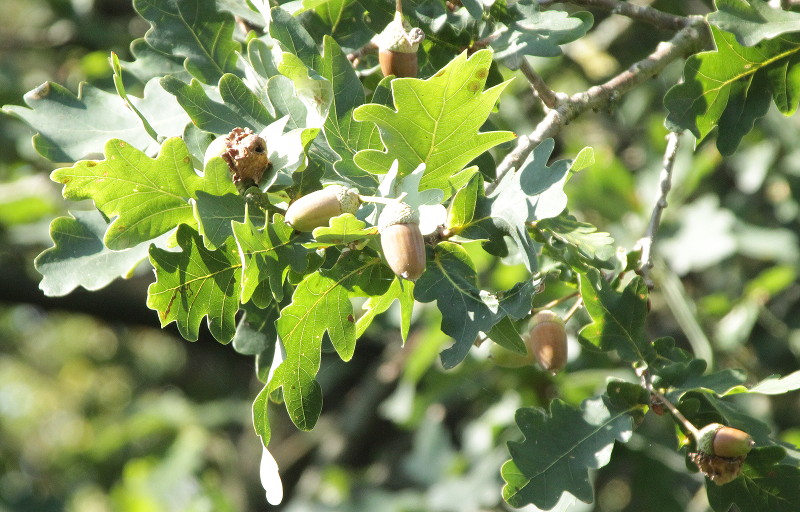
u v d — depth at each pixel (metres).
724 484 1.59
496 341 1.56
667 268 1.94
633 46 2.18
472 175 1.56
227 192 1.53
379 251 1.54
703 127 1.63
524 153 1.62
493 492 2.25
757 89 1.63
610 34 2.18
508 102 2.09
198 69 1.64
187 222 1.54
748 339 2.35
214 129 1.56
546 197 1.55
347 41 1.64
